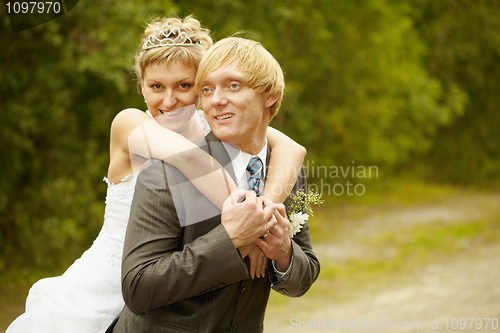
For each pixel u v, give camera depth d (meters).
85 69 6.24
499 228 9.24
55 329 1.80
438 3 16.47
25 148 5.77
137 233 1.36
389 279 6.41
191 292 1.32
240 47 1.48
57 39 5.41
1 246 5.69
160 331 1.41
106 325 1.85
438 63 16.56
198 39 1.91
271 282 1.59
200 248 1.33
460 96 14.50
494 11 16.39
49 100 6.05
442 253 7.66
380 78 12.39
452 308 5.08
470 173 16.25
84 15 5.78
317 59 11.41
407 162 16.91
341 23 11.60
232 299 1.45
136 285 1.31
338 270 6.87
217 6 8.43
